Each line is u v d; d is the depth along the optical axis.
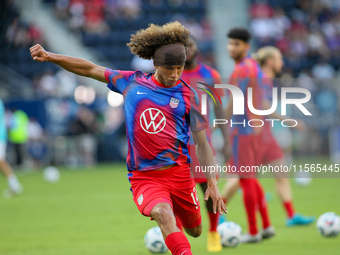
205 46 76.31
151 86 12.38
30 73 71.25
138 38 12.27
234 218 24.98
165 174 12.30
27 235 21.00
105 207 29.56
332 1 85.81
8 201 33.03
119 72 12.83
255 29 78.94
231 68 75.38
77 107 61.16
